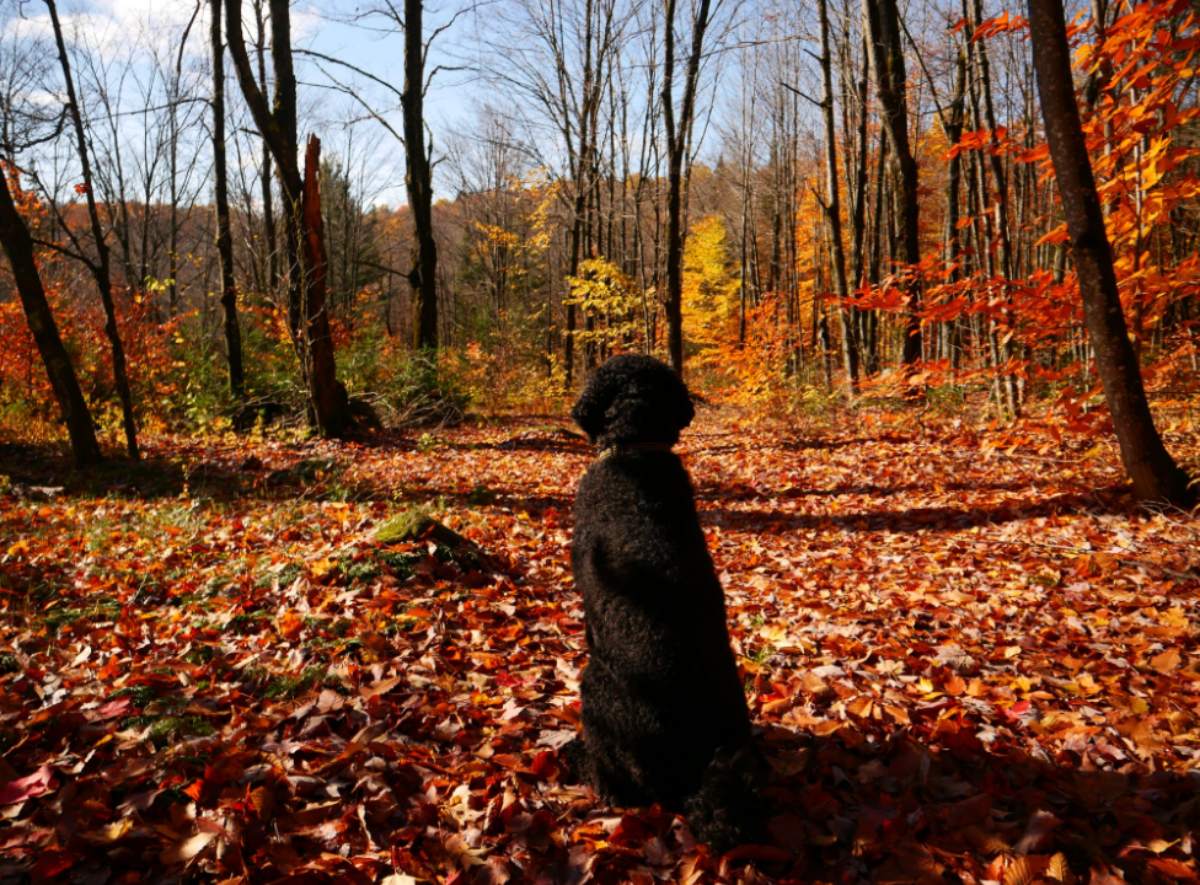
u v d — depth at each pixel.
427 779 2.89
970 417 11.23
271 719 3.17
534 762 2.99
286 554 5.32
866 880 2.44
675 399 2.70
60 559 5.34
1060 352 10.62
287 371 14.86
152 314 14.93
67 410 9.71
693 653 2.46
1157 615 4.39
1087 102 8.02
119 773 2.66
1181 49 5.00
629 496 2.54
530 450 12.22
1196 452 7.27
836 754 3.13
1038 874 2.37
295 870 2.35
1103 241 5.79
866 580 5.58
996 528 6.38
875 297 6.56
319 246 12.55
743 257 28.69
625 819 2.60
